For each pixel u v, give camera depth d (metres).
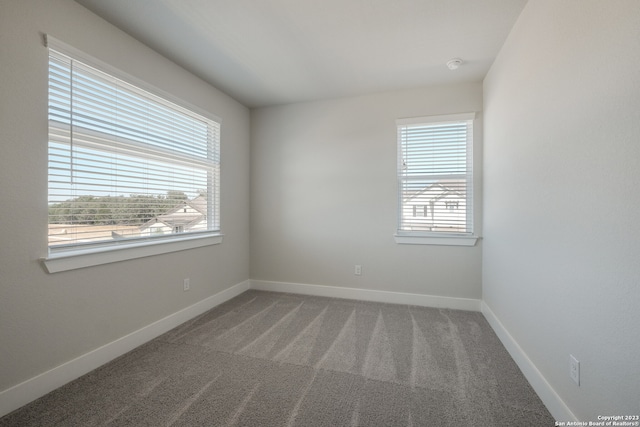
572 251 1.25
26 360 1.46
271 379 1.68
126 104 2.01
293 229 3.42
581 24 1.18
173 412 1.40
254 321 2.54
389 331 2.33
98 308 1.81
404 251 3.02
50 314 1.56
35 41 1.48
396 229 3.04
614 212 0.99
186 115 2.58
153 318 2.21
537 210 1.58
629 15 0.92
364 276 3.16
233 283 3.27
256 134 3.55
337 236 3.26
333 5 1.73
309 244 3.37
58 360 1.60
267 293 3.39
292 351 2.01
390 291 3.07
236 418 1.36
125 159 2.00
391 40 2.10
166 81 2.32
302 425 1.32
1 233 1.37
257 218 3.56
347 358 1.91
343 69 2.54
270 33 2.01
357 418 1.37
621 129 0.96
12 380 1.41
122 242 1.98
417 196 2.99
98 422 1.33
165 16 1.82
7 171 1.39
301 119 3.36
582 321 1.17
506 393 1.55
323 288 3.31
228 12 1.79
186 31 1.98
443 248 2.90
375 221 3.12
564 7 1.31
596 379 1.08
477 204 2.78
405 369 1.78
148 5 1.71
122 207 1.98
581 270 1.18
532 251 1.64
